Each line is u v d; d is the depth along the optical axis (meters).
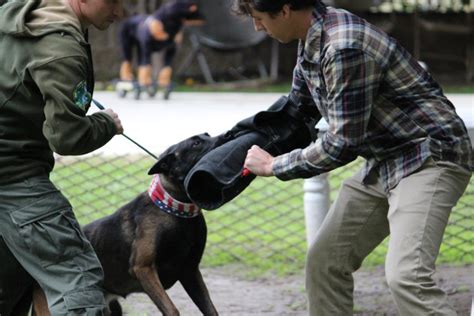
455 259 7.55
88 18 4.20
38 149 4.18
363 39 3.96
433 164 4.11
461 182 4.18
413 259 4.03
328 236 4.57
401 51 4.09
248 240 8.09
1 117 4.08
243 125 4.58
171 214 5.09
